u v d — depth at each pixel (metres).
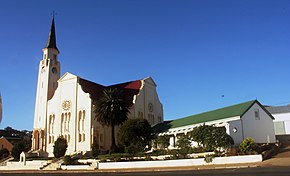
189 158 33.81
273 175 17.91
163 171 29.00
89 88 64.19
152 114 69.12
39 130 66.06
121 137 49.59
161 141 46.41
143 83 68.19
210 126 37.03
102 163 39.91
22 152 57.50
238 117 39.59
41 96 70.50
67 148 59.88
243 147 31.88
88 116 58.84
